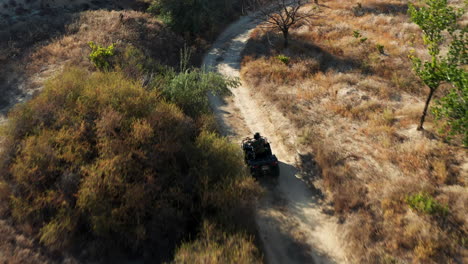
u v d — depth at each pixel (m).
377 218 9.88
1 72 19.66
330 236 10.12
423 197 9.76
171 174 10.59
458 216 8.99
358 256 9.02
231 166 11.20
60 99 12.21
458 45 11.16
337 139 14.60
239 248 8.49
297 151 14.55
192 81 16.48
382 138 13.87
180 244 9.02
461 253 8.02
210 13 32.81
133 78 15.72
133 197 8.97
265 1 41.88
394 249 8.78
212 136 12.55
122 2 39.38
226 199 9.80
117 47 21.42
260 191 10.72
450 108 9.51
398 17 27.58
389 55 21.84
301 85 20.31
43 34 25.16
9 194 9.21
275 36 29.59
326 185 12.09
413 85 17.73
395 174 11.57
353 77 19.83
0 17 30.81
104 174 9.45
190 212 9.96
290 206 11.53
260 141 12.73
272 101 19.14
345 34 27.30
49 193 8.88
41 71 19.73
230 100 20.66
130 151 10.26
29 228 8.55
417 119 14.67
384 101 16.91
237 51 29.92
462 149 12.02
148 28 27.88
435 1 11.54
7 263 7.69
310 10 35.81
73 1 36.62
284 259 9.38
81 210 8.72
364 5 33.09
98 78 14.24
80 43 22.81
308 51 24.84
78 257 8.27
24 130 11.09
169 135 11.47
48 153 9.78
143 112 12.10
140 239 8.77
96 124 10.99
